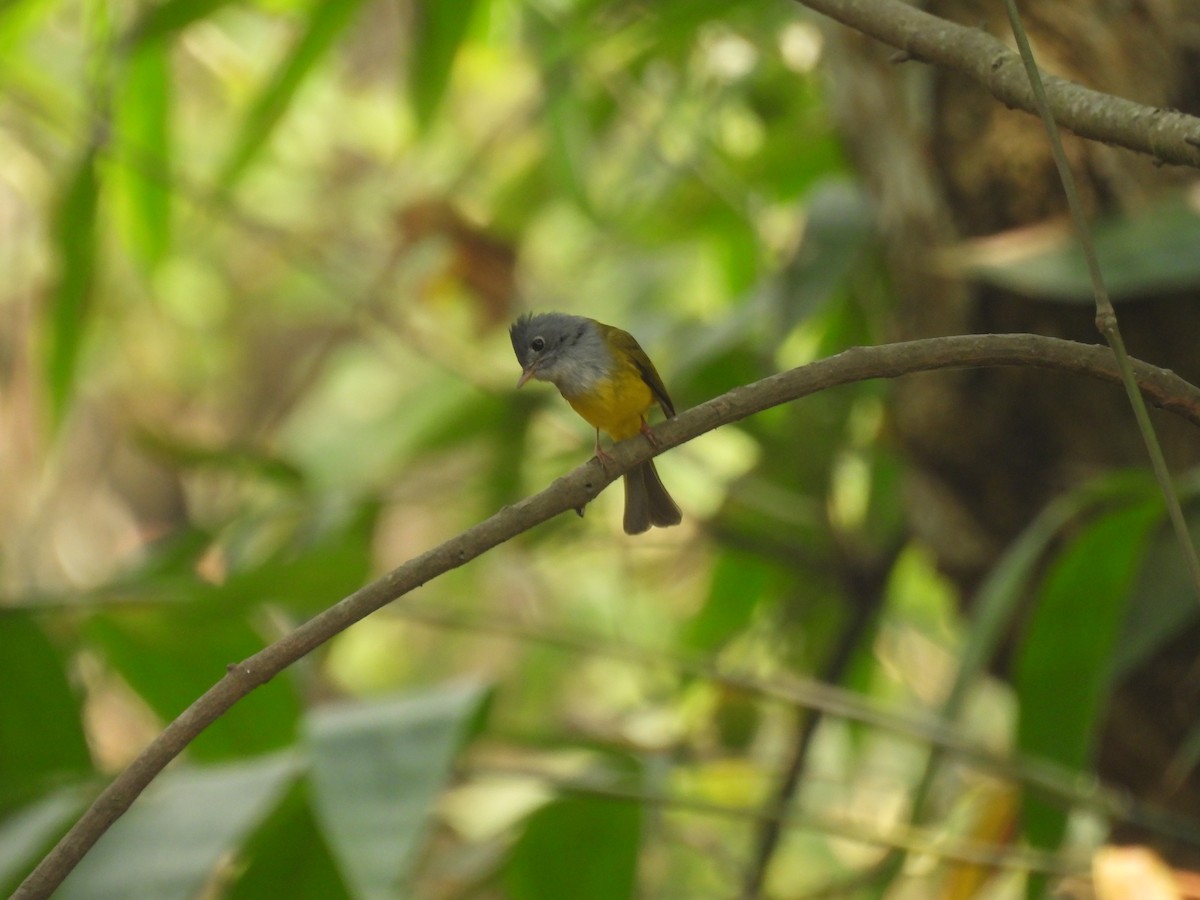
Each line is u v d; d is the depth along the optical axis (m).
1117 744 8.48
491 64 14.71
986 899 9.97
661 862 13.66
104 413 20.19
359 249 17.89
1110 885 6.44
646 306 16.22
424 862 11.09
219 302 20.31
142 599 8.62
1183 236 7.26
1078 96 4.89
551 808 8.54
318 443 19.27
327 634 5.07
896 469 11.98
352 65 18.45
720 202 13.34
